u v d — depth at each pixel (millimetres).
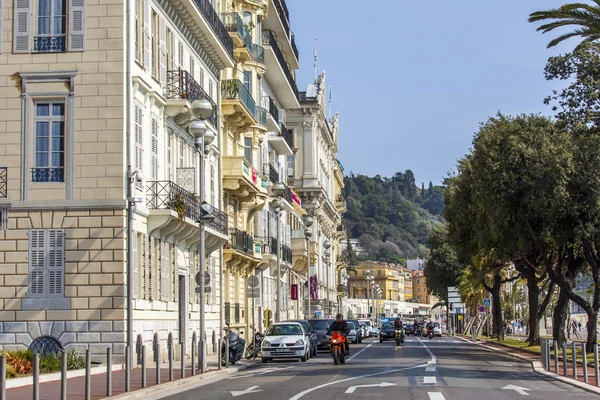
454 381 24391
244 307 54219
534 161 41906
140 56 32062
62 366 16594
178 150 38125
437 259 118750
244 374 30188
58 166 30297
